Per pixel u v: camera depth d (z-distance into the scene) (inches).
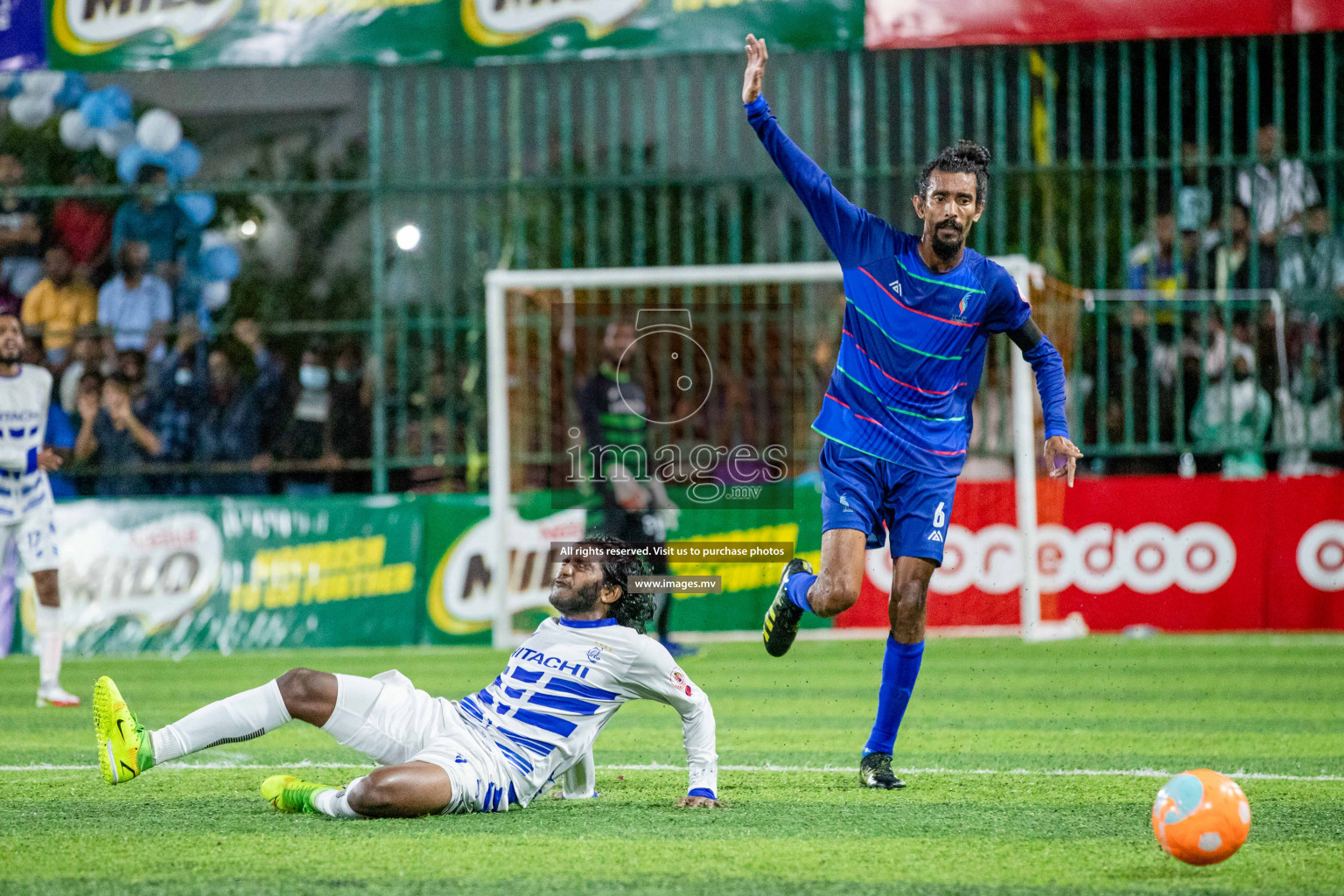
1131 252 1504.7
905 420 620.1
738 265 1435.8
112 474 1487.5
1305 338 1409.9
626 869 450.9
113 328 1489.9
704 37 1333.7
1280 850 487.2
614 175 1418.6
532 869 450.3
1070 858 473.7
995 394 1421.0
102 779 650.8
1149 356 1412.4
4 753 743.1
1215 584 1375.5
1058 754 729.6
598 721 565.3
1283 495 1373.0
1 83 1593.3
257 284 1653.5
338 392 1521.9
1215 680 1051.3
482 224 1627.7
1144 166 1390.3
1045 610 1384.1
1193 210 1507.1
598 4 1334.9
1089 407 1486.2
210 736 538.0
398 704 547.2
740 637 1353.3
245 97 1838.1
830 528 613.9
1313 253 1430.9
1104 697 966.4
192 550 1370.6
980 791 615.2
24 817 547.8
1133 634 1374.3
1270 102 1569.9
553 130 1759.4
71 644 1343.5
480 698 563.8
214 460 1487.5
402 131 1446.9
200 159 1604.3
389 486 1576.0
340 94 1846.7
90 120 1562.5
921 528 621.0
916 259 620.1
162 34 1357.0
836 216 631.8
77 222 1560.0
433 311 1624.0
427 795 525.3
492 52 1346.0
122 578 1358.3
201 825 526.6
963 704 939.3
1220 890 429.1
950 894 422.3
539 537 1371.8
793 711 916.6
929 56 1393.9
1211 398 1450.5
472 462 1508.4
